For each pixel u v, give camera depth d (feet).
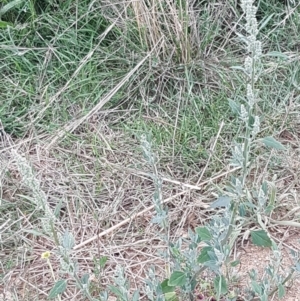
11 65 9.56
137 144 8.41
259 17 10.09
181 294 6.01
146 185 7.80
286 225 7.09
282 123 8.43
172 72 9.24
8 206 7.59
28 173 4.57
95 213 7.44
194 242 5.65
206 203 7.43
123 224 7.29
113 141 8.48
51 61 9.58
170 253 6.01
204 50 9.56
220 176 7.75
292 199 7.43
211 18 9.82
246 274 6.55
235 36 9.81
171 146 8.27
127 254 6.97
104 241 7.13
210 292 6.16
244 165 4.96
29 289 6.66
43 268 6.88
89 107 9.00
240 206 5.24
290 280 6.28
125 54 9.52
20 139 8.67
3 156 8.35
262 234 5.19
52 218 4.79
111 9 9.91
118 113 8.99
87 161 8.24
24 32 9.79
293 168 7.84
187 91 9.07
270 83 9.03
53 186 7.88
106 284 6.60
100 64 9.48
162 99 9.12
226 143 8.20
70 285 6.60
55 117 8.88
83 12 9.92
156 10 9.25
